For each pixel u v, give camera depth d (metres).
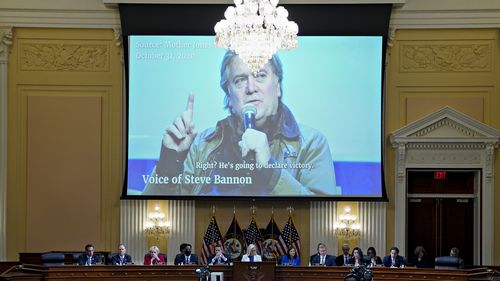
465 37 24.08
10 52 24.11
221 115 23.78
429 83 24.05
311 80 23.70
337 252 23.80
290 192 23.64
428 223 24.39
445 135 23.72
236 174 23.69
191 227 23.89
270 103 23.72
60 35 24.19
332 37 23.70
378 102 23.70
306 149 23.66
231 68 23.78
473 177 24.33
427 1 23.89
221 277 19.58
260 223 23.91
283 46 17.16
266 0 17.12
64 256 22.48
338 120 23.72
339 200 23.58
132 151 23.75
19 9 23.94
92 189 24.05
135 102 23.80
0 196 23.78
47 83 24.12
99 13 24.05
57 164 24.06
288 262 22.42
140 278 20.05
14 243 23.89
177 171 23.72
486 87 24.05
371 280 17.56
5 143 23.89
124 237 23.83
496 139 23.62
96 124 24.12
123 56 23.97
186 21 23.80
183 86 23.83
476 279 19.61
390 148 24.00
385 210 23.80
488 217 23.70
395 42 24.11
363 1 23.56
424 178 24.45
